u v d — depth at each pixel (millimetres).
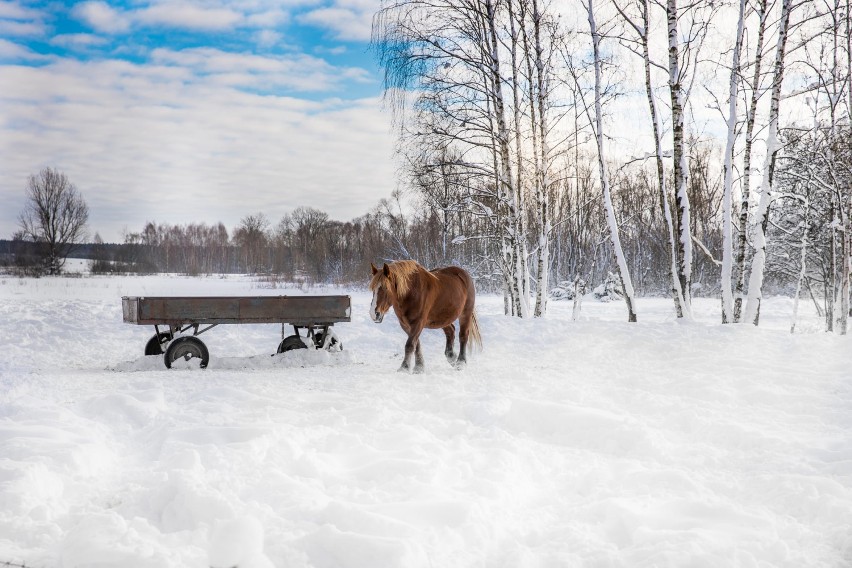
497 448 5152
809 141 16688
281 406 6660
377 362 11219
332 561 3008
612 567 3109
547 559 3207
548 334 12633
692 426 5930
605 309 26812
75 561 2910
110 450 5055
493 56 16703
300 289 39031
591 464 4945
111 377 9164
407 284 9438
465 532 3357
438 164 16469
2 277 53469
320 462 4547
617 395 7199
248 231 118250
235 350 13414
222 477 4020
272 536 3193
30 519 3512
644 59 14938
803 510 3863
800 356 9352
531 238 23422
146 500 3725
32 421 5527
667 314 24406
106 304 18016
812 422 6051
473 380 8484
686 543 3205
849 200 16125
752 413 6387
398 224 38844
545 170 17703
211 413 6199
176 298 10359
